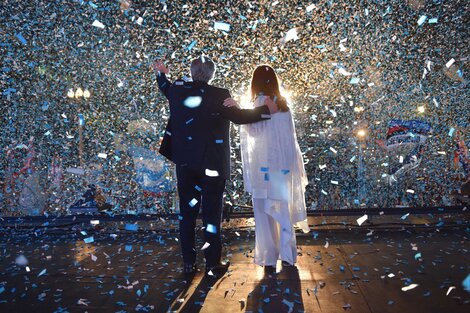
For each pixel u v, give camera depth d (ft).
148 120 24.22
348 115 23.67
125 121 24.16
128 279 10.59
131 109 24.26
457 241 13.76
